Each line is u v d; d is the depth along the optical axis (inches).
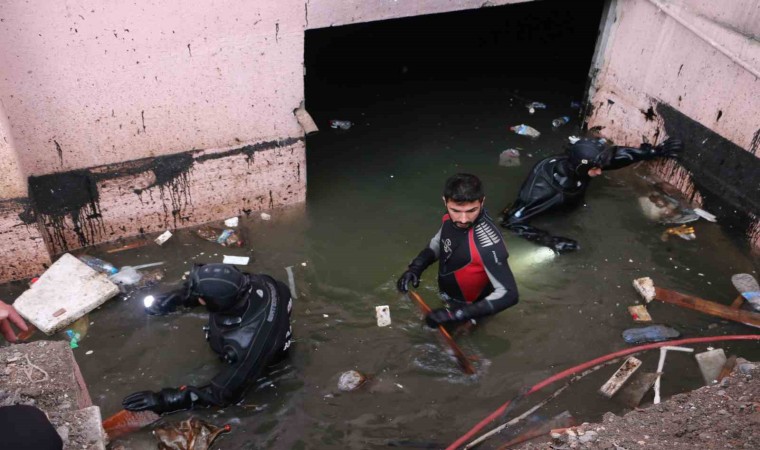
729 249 183.2
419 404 137.4
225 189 181.6
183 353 146.4
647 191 205.0
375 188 203.3
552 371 145.5
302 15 160.4
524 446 116.5
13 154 144.2
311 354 147.9
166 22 147.3
